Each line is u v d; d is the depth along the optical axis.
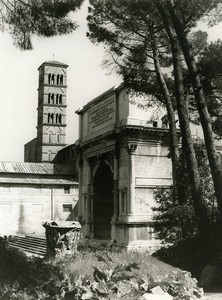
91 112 43.69
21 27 15.78
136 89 28.59
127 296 9.98
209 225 18.97
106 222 43.44
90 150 43.22
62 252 16.97
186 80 26.11
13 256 17.06
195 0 20.38
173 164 24.09
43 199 57.06
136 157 35.09
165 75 29.42
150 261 15.23
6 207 55.38
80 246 23.50
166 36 26.70
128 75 28.00
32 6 15.64
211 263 18.06
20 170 57.75
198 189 19.50
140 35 25.66
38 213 56.56
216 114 28.42
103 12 25.30
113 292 10.41
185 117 20.16
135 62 27.52
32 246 38.94
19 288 12.23
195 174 19.69
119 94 37.44
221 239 18.42
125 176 35.41
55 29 15.96
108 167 42.09
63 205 57.84
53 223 17.45
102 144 40.00
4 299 10.84
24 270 13.92
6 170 56.72
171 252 20.69
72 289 10.37
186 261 19.39
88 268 12.68
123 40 26.75
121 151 36.59
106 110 39.75
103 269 12.05
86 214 43.56
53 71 77.38
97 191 43.53
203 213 19.16
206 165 26.70
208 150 19.31
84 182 45.00
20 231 55.34
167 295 11.06
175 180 23.64
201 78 26.02
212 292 15.80
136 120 35.03
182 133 20.19
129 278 10.83
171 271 13.52
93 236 42.31
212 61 24.92
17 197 56.00
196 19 22.97
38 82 81.50
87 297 9.90
